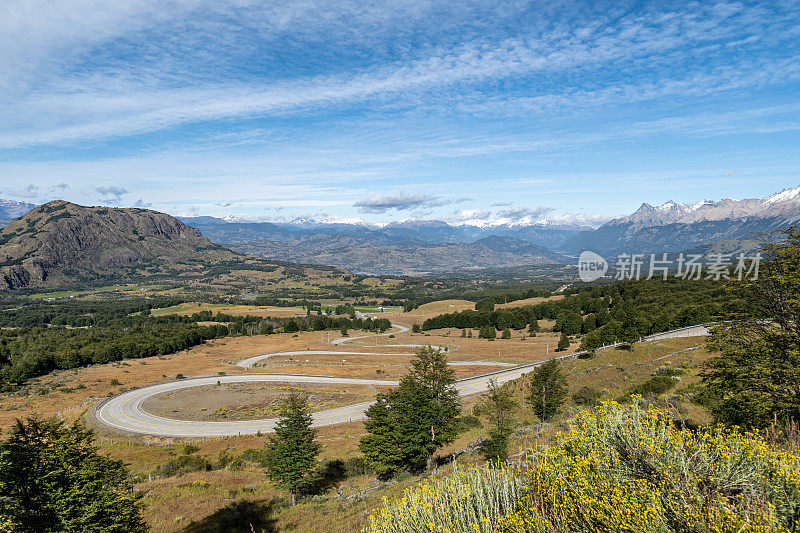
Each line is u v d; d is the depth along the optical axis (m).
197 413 71.50
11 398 84.50
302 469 32.59
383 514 7.19
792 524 4.68
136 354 131.00
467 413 49.72
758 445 5.52
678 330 69.19
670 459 5.57
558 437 7.86
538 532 5.38
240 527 25.52
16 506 15.12
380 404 35.41
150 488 35.34
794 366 14.20
